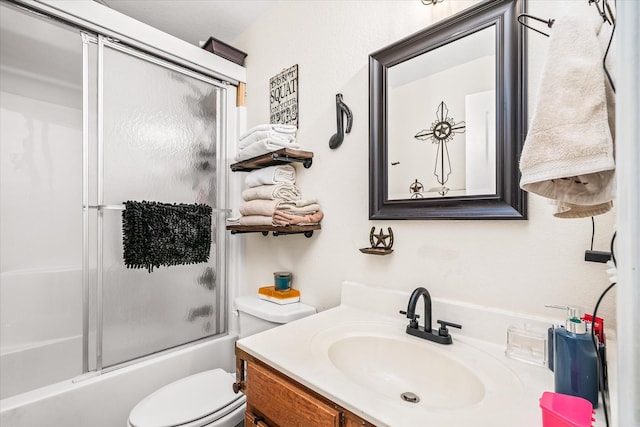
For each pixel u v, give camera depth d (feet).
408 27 3.71
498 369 2.43
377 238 3.84
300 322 3.46
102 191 4.54
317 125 4.71
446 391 2.63
